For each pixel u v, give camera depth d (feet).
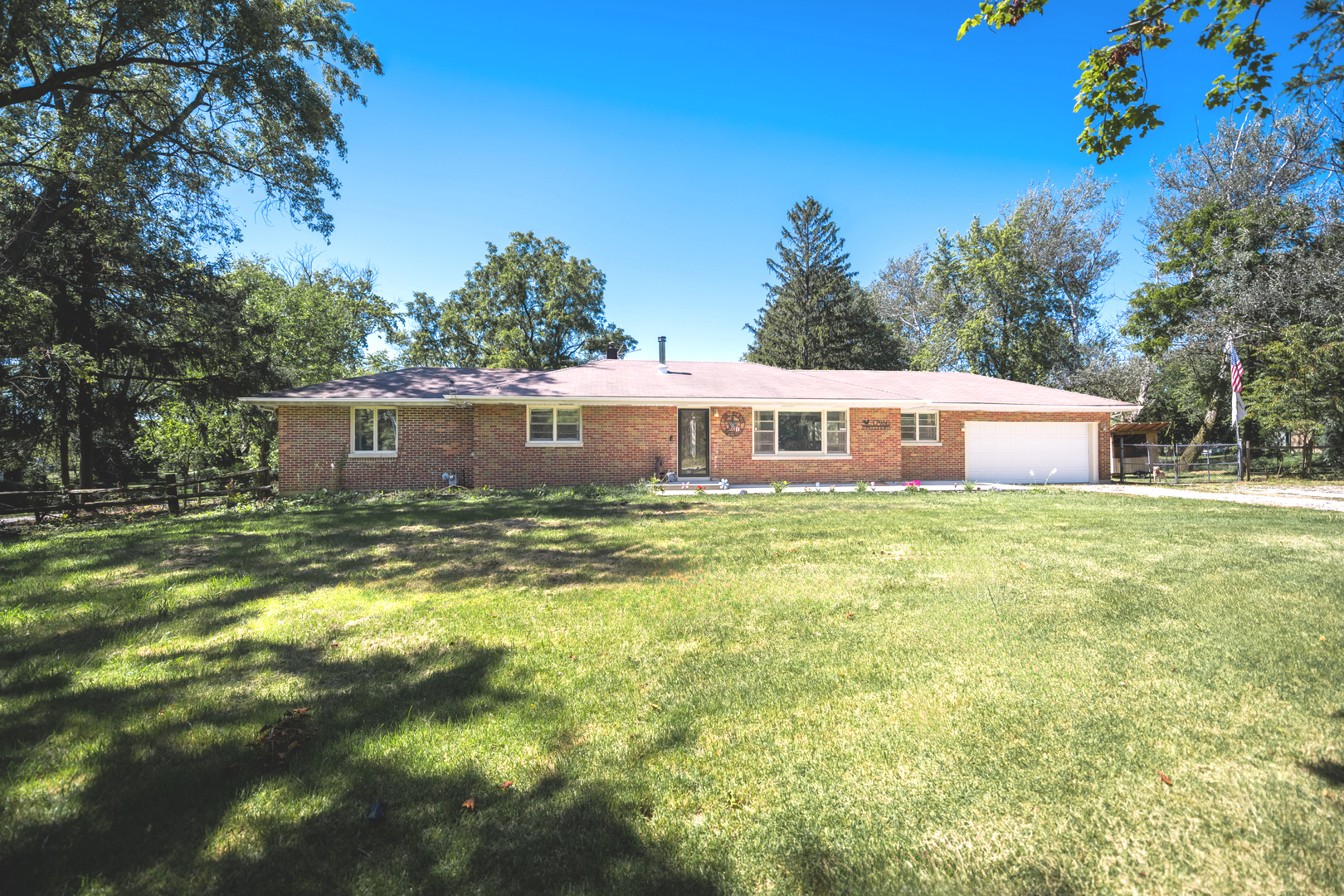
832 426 62.13
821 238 143.64
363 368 109.50
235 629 16.35
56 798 8.77
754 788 9.03
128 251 54.85
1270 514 35.37
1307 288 69.62
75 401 56.75
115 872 7.32
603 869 7.38
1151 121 15.66
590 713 11.39
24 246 49.03
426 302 128.98
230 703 11.91
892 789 8.96
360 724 10.98
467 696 12.16
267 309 86.69
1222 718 10.85
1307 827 7.89
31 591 19.95
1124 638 14.98
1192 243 85.25
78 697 12.18
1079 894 6.94
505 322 125.49
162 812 8.47
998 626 16.05
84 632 16.08
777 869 7.41
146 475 70.33
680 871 7.36
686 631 15.87
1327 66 14.58
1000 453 67.77
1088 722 10.78
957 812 8.41
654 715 11.30
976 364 116.88
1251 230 77.77
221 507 47.70
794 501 43.73
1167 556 23.91
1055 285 119.85
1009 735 10.39
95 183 47.09
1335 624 15.79
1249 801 8.48
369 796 8.87
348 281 106.22
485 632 15.96
